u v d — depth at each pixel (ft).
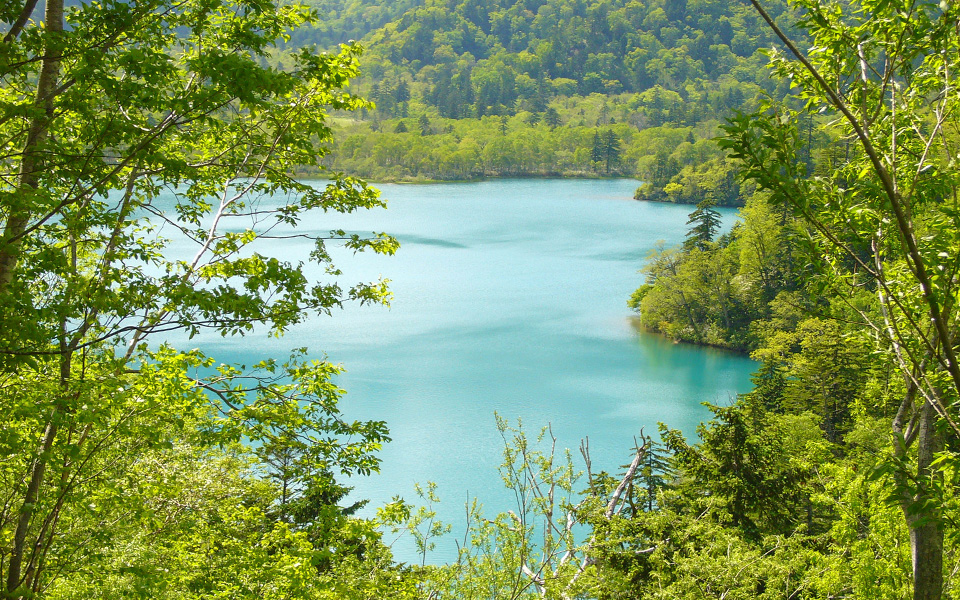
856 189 21.11
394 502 38.11
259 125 34.60
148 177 34.73
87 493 29.37
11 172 27.73
